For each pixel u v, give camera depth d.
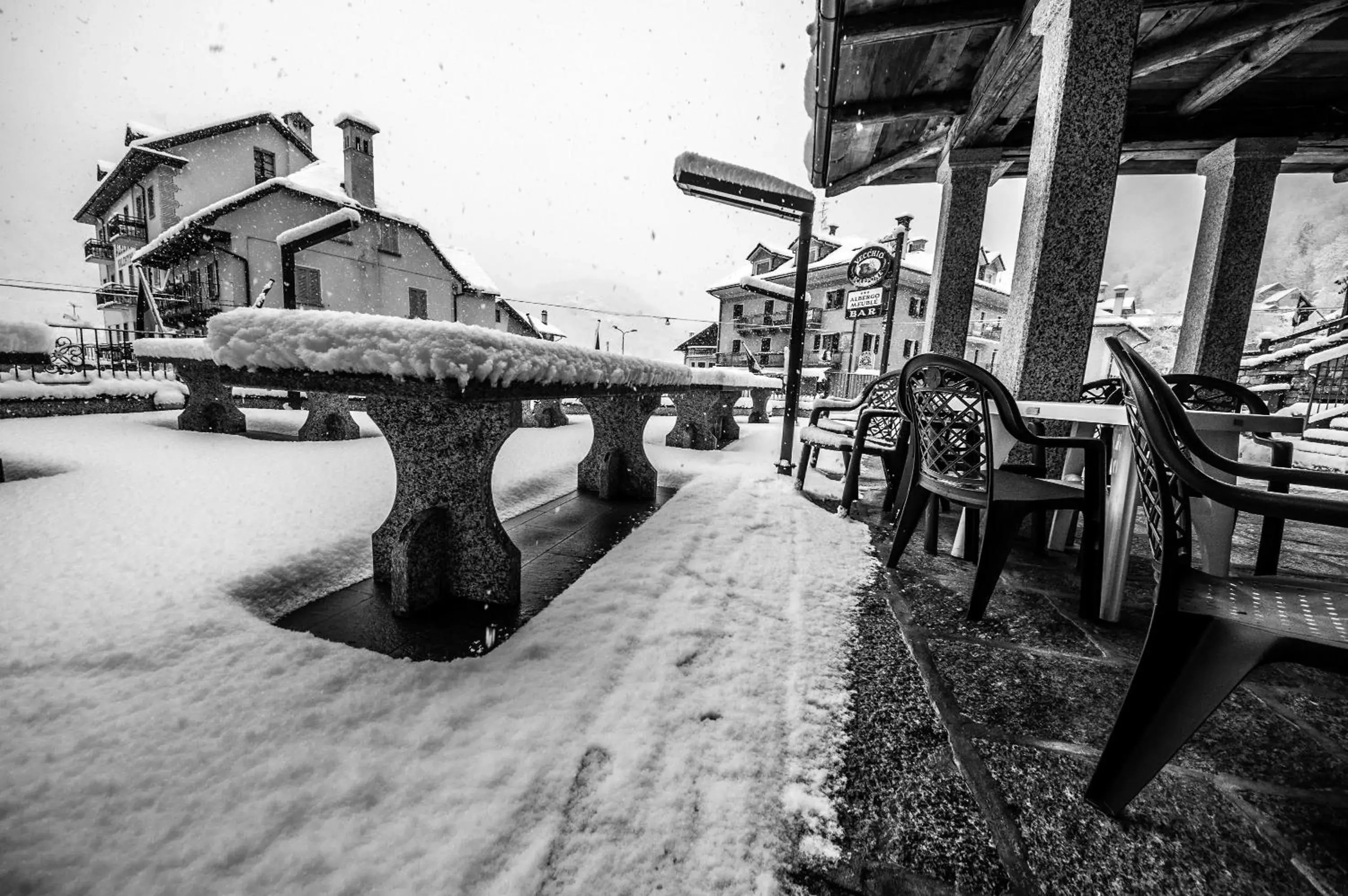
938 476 2.08
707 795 0.95
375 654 1.35
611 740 1.07
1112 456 1.99
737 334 32.03
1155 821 0.95
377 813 0.85
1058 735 1.20
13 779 0.87
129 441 4.35
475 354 1.17
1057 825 0.94
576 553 2.25
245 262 16.58
